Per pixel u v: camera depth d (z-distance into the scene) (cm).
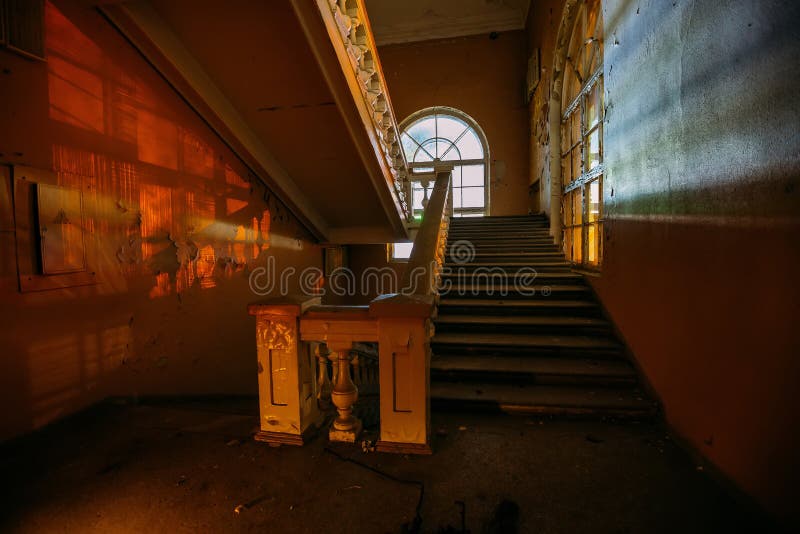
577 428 302
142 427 292
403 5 985
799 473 171
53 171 267
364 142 481
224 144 453
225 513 199
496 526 189
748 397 206
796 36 170
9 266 242
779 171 182
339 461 248
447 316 468
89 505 204
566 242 693
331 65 379
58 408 274
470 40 1041
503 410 329
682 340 274
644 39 322
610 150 410
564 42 650
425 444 257
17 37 241
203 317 420
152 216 353
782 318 182
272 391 271
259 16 325
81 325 289
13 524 190
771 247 189
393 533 185
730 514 203
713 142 233
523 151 1023
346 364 270
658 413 310
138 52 334
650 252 324
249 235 502
